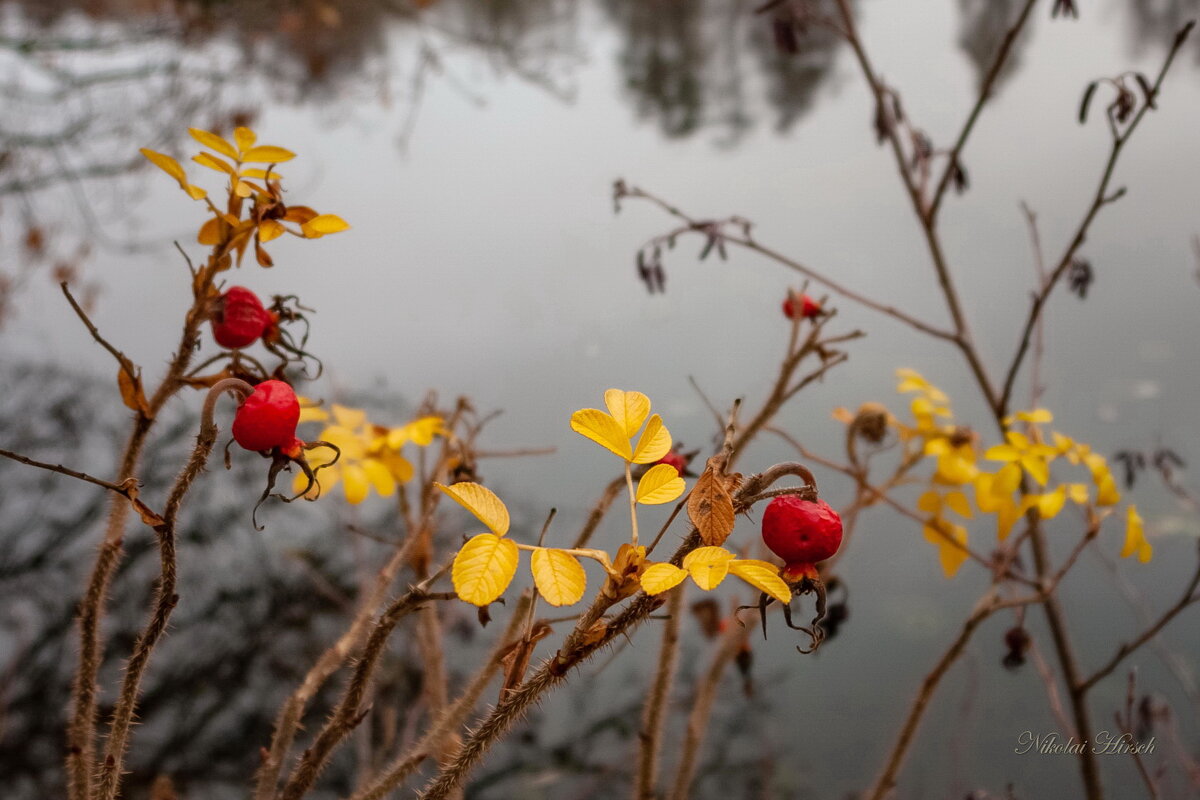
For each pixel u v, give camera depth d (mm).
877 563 2098
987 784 1618
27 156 2498
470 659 1133
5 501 1783
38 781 1486
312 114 3131
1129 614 1898
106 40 2729
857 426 917
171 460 1786
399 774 586
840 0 1139
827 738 1756
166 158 539
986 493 828
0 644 1605
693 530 465
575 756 1586
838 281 2656
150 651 516
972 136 2840
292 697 614
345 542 1537
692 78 3240
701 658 1727
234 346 571
